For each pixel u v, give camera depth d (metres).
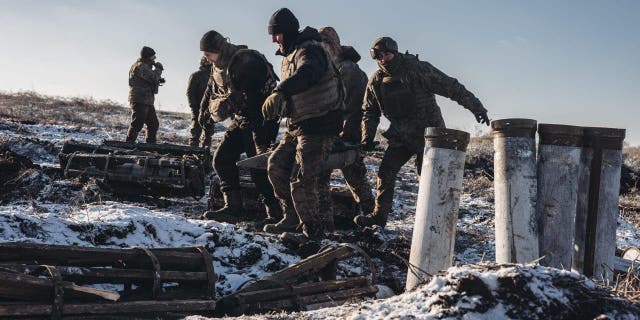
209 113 7.84
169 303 4.07
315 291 4.73
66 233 5.32
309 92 6.18
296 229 6.69
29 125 14.97
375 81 7.57
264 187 7.19
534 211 4.44
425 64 7.37
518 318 2.99
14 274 3.50
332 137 6.38
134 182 8.38
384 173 7.50
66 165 8.77
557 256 4.52
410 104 7.39
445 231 4.57
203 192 8.64
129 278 4.09
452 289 3.12
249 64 6.96
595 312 3.06
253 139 7.20
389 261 6.38
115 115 21.20
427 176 4.63
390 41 7.32
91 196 7.81
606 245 4.85
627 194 13.07
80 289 3.66
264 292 4.48
